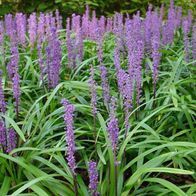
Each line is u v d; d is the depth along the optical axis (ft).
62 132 4.30
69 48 5.99
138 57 4.35
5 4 11.12
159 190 3.61
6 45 7.73
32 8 11.16
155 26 7.37
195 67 5.72
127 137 3.76
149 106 4.92
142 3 11.76
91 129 4.37
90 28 7.71
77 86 5.05
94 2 11.18
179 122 4.66
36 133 4.63
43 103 5.47
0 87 4.06
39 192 3.28
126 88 3.75
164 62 6.65
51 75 5.26
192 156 4.09
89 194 3.57
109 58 6.68
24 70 6.21
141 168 3.51
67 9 11.18
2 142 3.92
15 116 4.82
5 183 3.69
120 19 6.54
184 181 4.34
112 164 3.51
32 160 4.05
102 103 5.07
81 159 4.25
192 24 8.71
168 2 11.43
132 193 3.66
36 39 7.63
